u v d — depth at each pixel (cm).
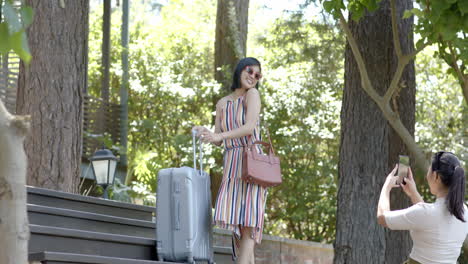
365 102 995
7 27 203
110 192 1305
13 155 302
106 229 640
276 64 2012
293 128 1894
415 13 788
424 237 457
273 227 2084
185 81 2209
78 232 545
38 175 796
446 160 458
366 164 982
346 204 984
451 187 452
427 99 2088
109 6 1858
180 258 552
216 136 543
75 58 830
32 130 802
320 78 1745
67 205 650
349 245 971
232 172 556
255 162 546
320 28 1608
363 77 864
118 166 1752
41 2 820
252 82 568
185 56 2423
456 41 777
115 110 1814
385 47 1018
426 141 1972
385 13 1021
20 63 825
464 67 868
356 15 852
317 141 1955
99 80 2442
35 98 807
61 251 533
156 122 2150
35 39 815
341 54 1641
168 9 2777
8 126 301
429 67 2142
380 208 480
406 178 498
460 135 1917
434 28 780
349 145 995
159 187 559
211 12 2697
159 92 2172
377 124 989
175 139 1830
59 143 807
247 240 558
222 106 574
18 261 304
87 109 1667
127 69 1914
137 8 2841
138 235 681
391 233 1070
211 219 577
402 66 839
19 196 305
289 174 1956
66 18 826
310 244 1342
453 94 2088
